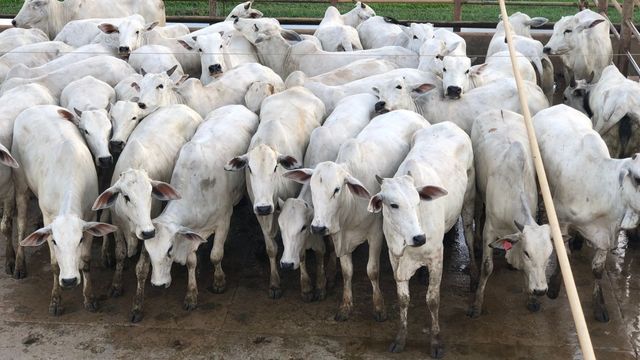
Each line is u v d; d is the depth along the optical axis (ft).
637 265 19.06
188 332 17.17
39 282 19.01
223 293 18.51
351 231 17.04
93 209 16.89
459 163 17.28
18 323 17.53
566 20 24.36
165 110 19.72
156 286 16.98
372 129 18.38
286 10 35.09
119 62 22.35
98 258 20.01
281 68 24.75
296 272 19.26
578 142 17.40
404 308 16.35
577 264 19.16
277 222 18.02
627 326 17.07
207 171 17.75
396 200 14.98
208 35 23.00
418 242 14.87
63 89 21.27
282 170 17.70
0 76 23.16
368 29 27.09
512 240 15.85
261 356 16.39
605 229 17.02
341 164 16.57
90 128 18.86
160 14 28.94
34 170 18.30
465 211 18.21
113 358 16.39
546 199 14.87
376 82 21.12
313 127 19.60
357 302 18.07
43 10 27.48
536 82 22.86
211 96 21.38
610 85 20.42
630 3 25.80
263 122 19.04
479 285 17.40
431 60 22.35
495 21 31.86
